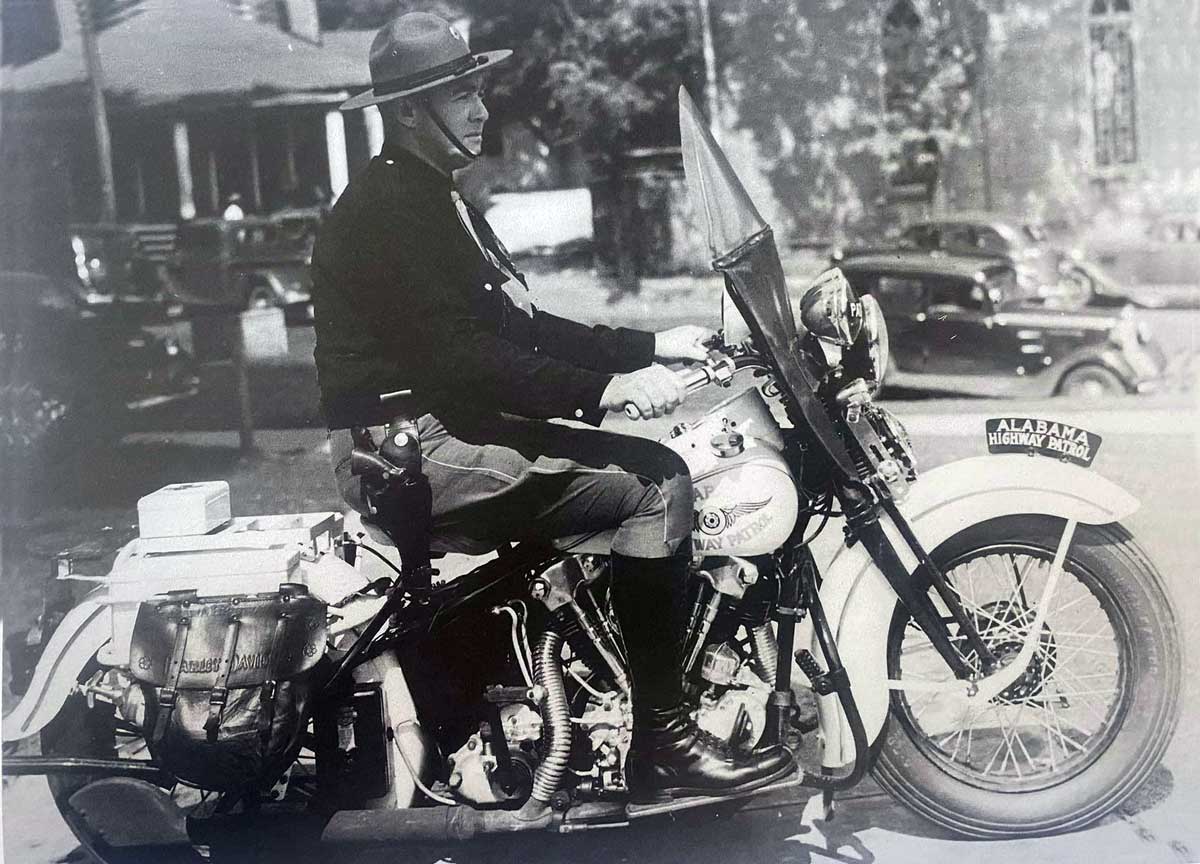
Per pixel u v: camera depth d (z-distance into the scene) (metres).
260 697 2.20
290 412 4.14
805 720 2.31
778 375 2.22
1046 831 2.34
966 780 2.34
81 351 4.21
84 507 4.24
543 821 2.20
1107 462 4.51
